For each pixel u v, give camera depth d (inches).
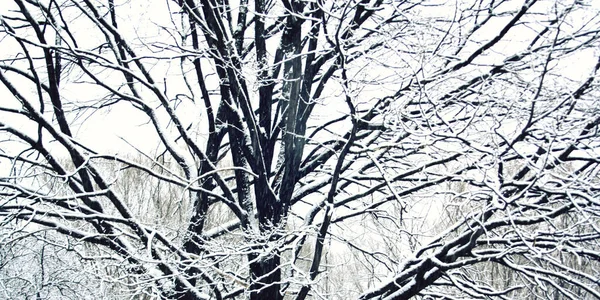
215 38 216.2
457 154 194.1
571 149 174.2
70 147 215.8
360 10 203.2
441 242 209.8
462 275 233.1
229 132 240.8
